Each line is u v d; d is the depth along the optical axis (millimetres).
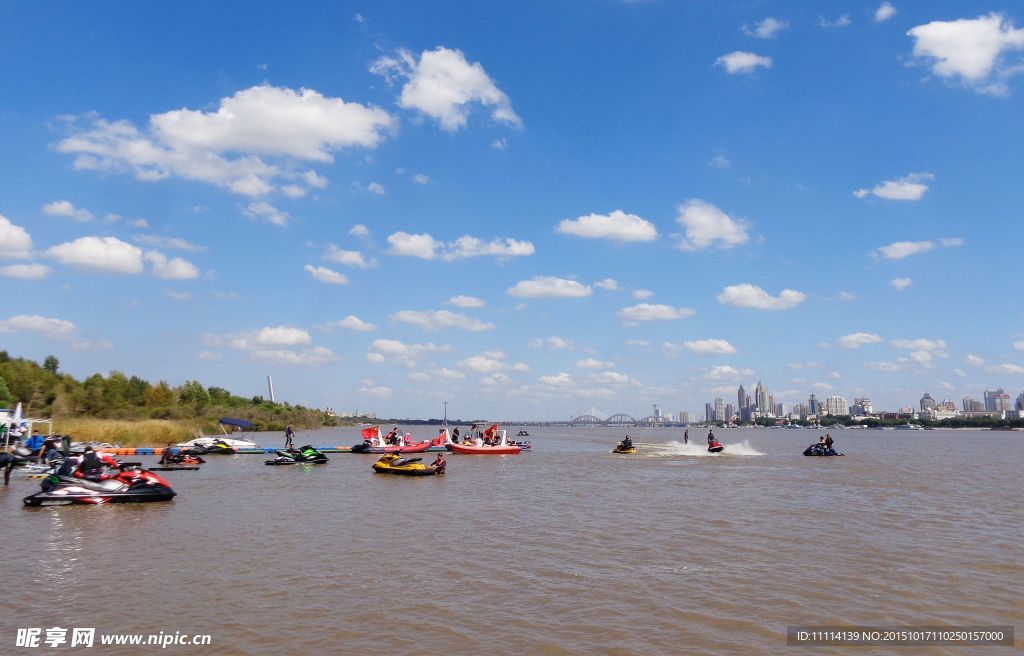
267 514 25438
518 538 20594
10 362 95438
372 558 17594
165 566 16562
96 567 16438
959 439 169875
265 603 13438
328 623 12242
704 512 26359
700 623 12438
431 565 16812
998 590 14797
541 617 12695
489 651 10914
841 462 59438
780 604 13648
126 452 57969
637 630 12008
